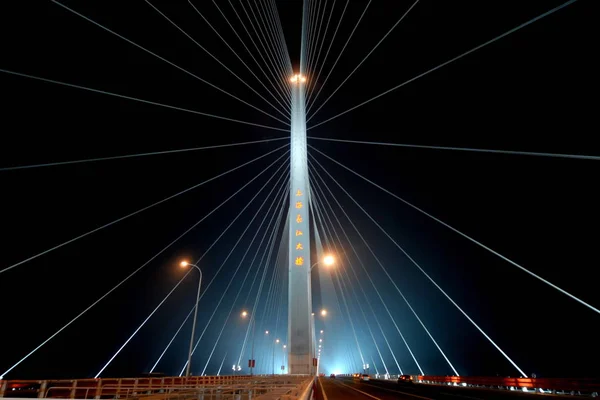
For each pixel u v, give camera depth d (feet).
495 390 86.43
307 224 151.02
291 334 136.15
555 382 76.95
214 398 56.59
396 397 64.59
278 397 26.20
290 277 143.95
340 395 69.21
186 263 103.14
